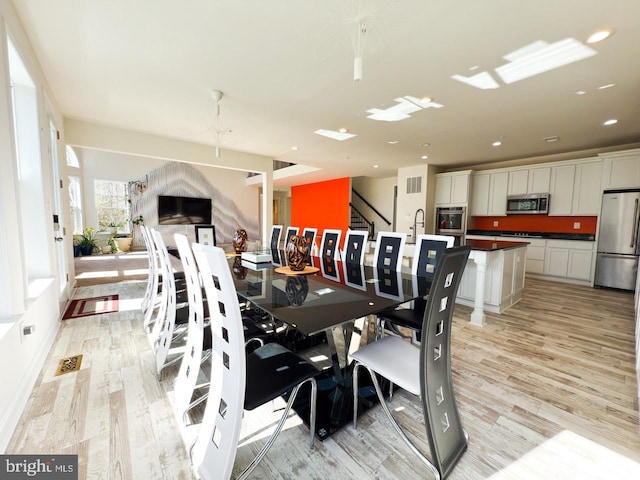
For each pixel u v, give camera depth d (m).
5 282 1.66
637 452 1.45
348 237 3.52
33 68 2.34
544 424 1.65
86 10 1.86
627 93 2.84
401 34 2.01
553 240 5.33
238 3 1.76
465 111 3.37
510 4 1.71
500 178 6.12
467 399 1.87
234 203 11.30
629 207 4.47
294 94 3.03
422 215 6.73
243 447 1.48
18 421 1.59
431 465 1.29
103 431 1.54
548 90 2.80
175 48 2.26
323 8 1.79
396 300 1.73
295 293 1.89
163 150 4.82
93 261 7.09
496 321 3.28
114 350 2.47
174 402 1.80
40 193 2.67
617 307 3.81
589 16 1.79
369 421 1.68
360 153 5.65
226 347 1.22
